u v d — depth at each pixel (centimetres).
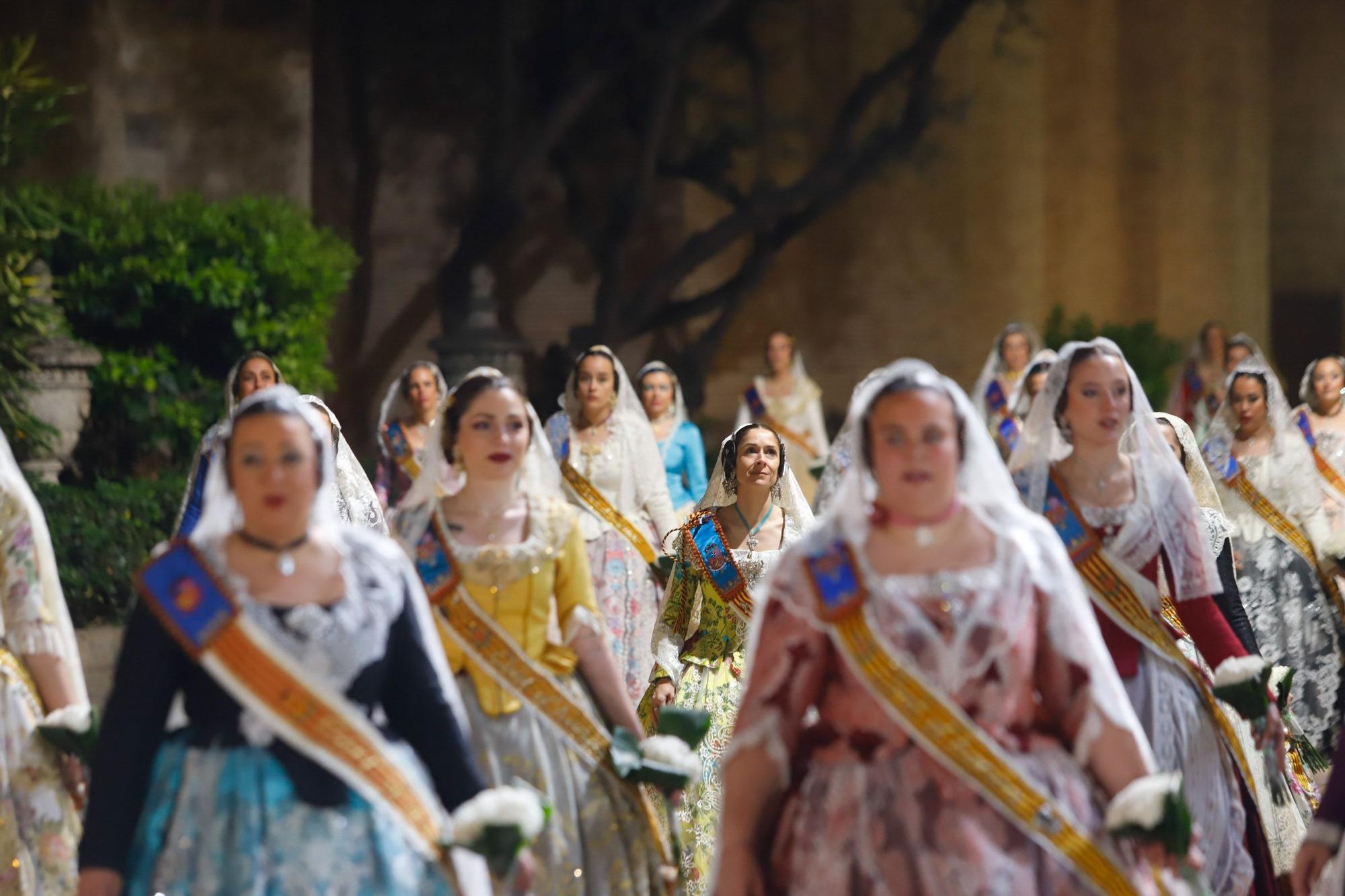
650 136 2667
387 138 2686
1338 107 4088
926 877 427
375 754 464
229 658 458
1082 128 3591
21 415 1496
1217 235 3828
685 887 761
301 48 2256
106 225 1675
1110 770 446
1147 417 661
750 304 3042
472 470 632
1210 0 3781
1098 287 3634
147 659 463
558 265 2819
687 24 2609
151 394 1658
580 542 633
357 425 2669
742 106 2955
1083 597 458
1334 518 1195
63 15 2000
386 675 484
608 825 611
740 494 839
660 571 856
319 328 1817
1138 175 3697
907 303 3247
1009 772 430
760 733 446
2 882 602
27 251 1552
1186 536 659
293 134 2248
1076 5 3556
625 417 1227
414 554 621
